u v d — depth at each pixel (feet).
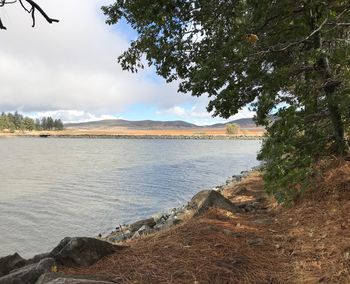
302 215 25.25
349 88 26.86
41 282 15.93
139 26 26.53
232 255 18.74
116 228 56.03
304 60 27.37
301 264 18.02
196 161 184.44
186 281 16.35
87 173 132.26
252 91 28.27
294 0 26.07
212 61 24.57
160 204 75.66
